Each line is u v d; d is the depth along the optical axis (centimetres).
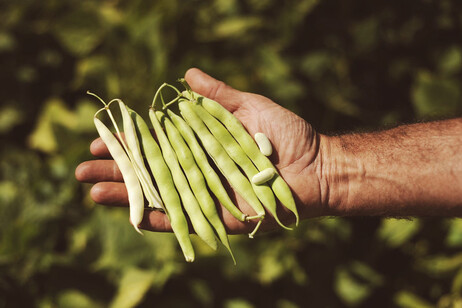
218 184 54
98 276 71
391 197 56
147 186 53
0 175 79
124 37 77
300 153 56
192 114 55
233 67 76
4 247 70
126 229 70
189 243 52
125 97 75
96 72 76
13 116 83
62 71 83
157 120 55
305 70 80
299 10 78
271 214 55
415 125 59
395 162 56
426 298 75
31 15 81
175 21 76
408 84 85
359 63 82
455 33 83
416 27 82
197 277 71
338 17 80
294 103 77
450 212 56
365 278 73
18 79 82
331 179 57
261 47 77
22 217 72
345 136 59
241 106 58
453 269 73
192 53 78
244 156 55
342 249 75
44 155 83
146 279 68
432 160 56
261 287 72
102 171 56
